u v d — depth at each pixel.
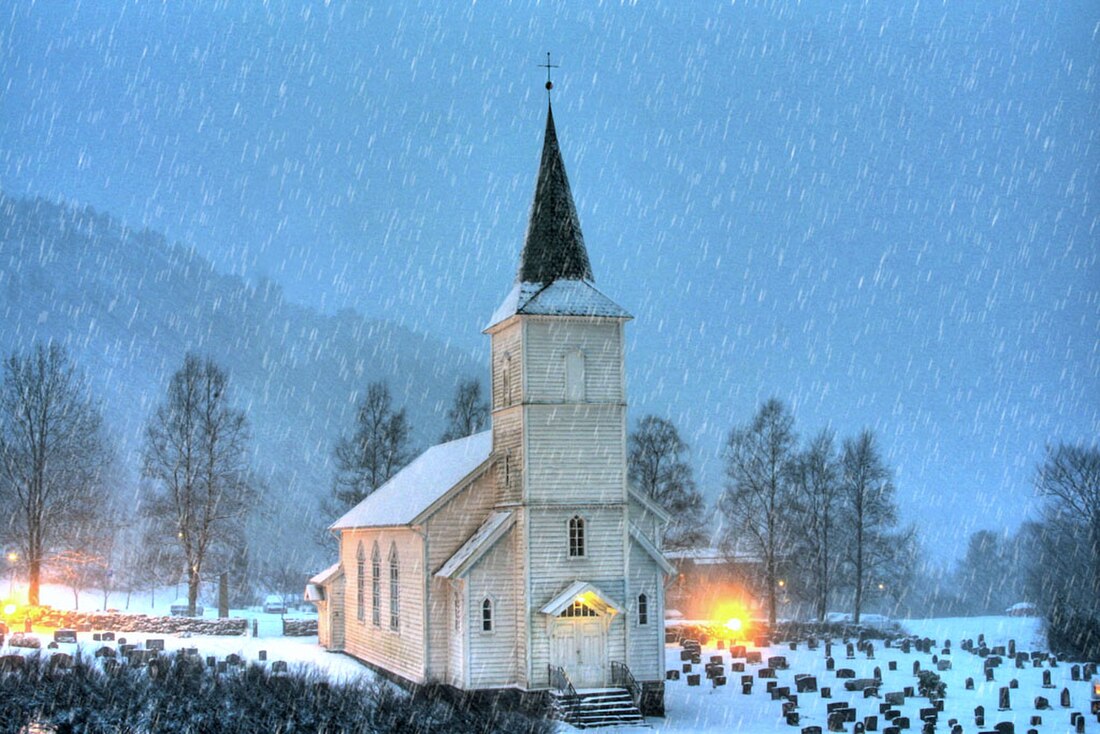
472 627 42.19
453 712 37.62
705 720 41.53
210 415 71.25
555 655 42.06
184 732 33.50
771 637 66.44
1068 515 76.62
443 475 49.00
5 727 32.94
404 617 46.94
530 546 42.31
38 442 74.00
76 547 78.75
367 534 53.56
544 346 43.53
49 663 41.25
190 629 64.56
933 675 47.91
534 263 45.03
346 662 54.03
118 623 63.88
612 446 43.84
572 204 45.75
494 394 46.31
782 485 74.12
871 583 87.44
